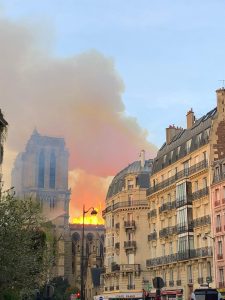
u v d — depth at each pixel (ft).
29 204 134.51
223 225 214.48
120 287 307.99
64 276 543.39
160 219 274.16
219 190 220.23
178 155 262.26
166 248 263.90
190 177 245.04
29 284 119.34
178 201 251.39
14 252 112.57
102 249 581.94
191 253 236.22
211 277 218.59
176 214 253.85
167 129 285.64
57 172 460.55
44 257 141.38
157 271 273.33
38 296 114.73
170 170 269.03
